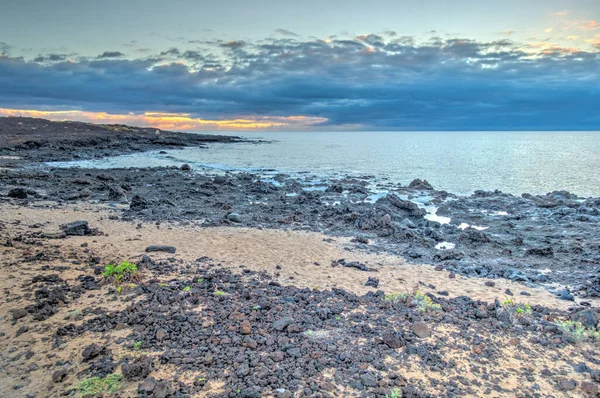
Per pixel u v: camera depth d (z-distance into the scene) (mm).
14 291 8484
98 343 6688
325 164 47906
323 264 12484
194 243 14086
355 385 5859
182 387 5625
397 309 8727
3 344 6617
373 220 18203
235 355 6480
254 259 12539
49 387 5602
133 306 7883
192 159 51531
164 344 6711
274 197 25250
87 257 11320
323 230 17469
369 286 10523
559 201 23531
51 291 8484
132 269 9766
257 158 55406
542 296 10445
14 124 66000
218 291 9156
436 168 43562
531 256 14469
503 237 17156
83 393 5484
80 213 18094
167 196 23797
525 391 5977
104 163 42562
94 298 8375
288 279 10719
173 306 8086
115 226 16016
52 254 11273
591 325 8250
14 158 40438
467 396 5785
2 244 11781
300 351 6707
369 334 7488
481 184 32312
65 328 7059
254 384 5750
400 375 6188
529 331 8023
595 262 13469
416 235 16453
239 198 24406
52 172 31656
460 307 9156
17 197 20656
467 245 15781
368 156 60812
